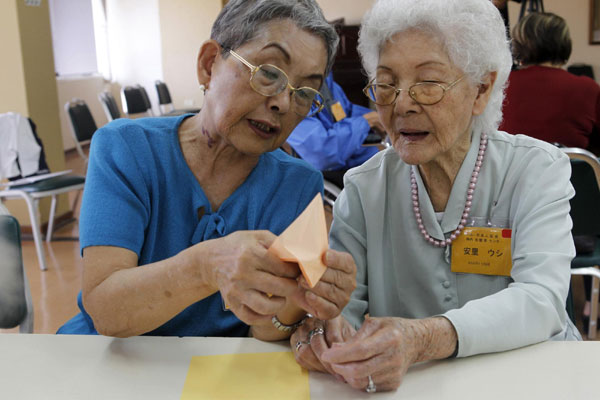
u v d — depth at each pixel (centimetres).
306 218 87
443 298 120
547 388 85
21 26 450
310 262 83
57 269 369
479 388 86
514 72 295
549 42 284
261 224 125
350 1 809
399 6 104
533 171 114
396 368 85
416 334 89
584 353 96
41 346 101
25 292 142
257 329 105
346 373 86
